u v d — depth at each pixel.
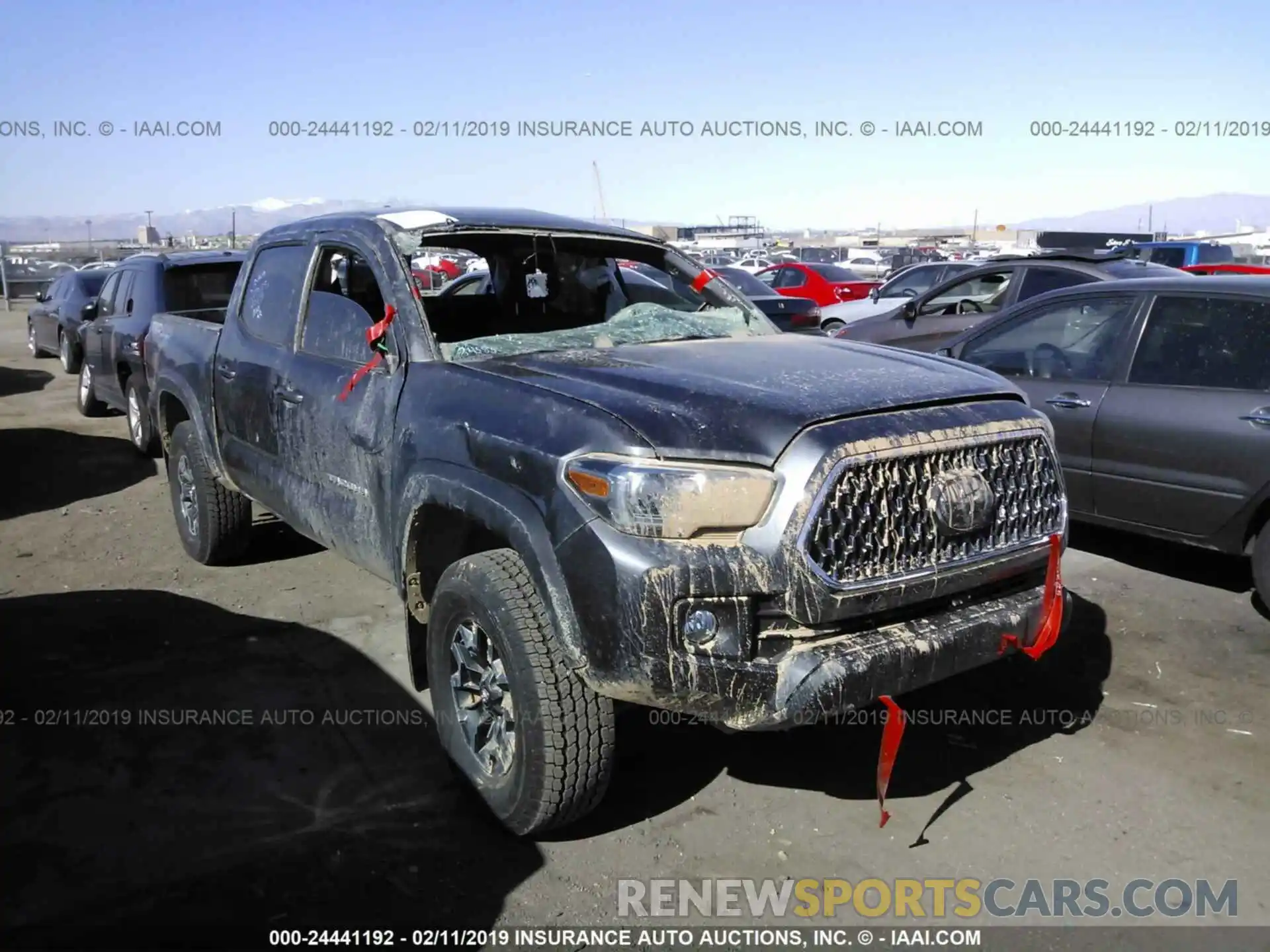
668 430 2.81
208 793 3.48
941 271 14.27
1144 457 5.27
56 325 15.02
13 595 5.39
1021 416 3.23
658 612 2.71
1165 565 5.84
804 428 2.81
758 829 3.33
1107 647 4.71
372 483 3.75
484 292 5.20
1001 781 3.60
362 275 4.24
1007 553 3.15
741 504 2.74
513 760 3.11
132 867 3.07
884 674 2.84
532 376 3.30
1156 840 3.25
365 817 3.35
